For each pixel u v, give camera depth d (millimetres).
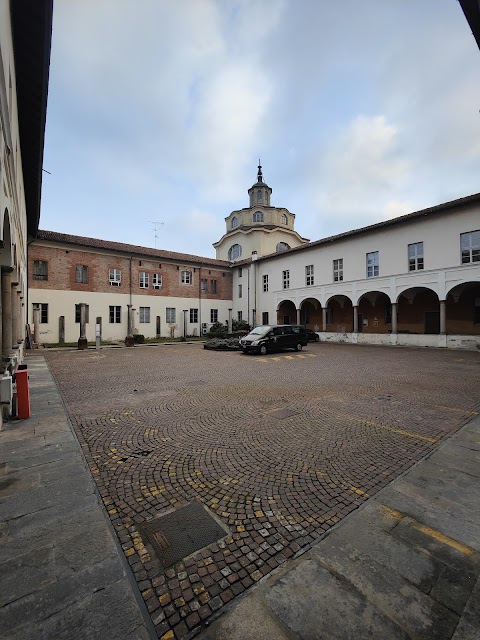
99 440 5020
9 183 6297
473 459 4273
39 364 13195
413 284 20578
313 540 2730
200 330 31859
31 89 8227
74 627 1903
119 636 1854
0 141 4395
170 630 1901
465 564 2420
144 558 2523
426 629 1893
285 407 6844
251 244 35781
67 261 23812
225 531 2867
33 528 2834
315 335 26141
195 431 5430
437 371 11344
